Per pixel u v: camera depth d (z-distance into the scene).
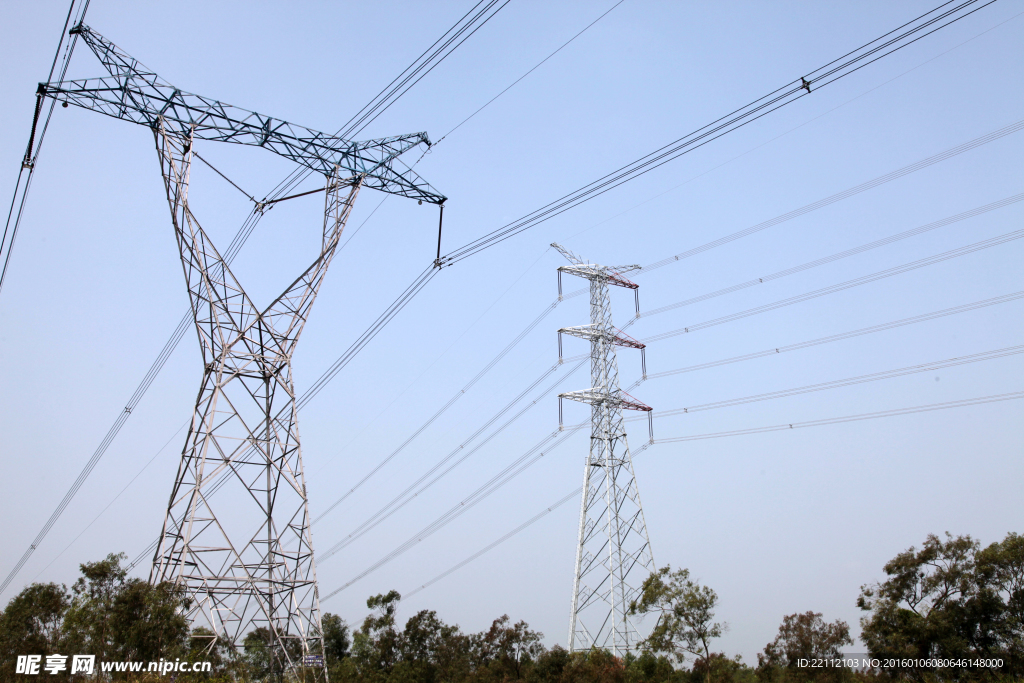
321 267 51.50
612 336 73.62
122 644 43.66
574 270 74.56
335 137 50.44
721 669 52.06
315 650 46.81
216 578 45.88
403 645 71.38
